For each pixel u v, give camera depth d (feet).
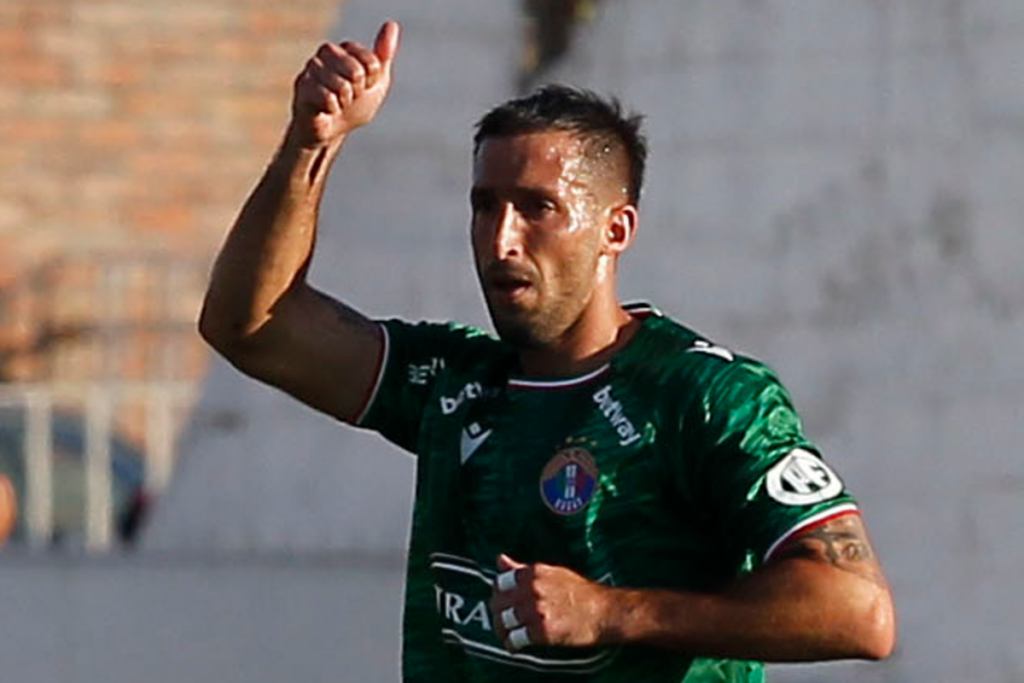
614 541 45.85
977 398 84.79
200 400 92.48
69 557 85.71
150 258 145.28
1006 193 86.33
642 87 90.43
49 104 160.15
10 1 160.76
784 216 87.71
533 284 46.37
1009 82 87.15
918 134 87.35
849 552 43.62
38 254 157.48
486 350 49.47
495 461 47.32
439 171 92.17
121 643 84.94
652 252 88.53
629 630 43.09
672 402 45.83
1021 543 83.25
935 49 87.86
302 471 90.22
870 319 86.28
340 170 92.79
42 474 118.11
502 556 43.88
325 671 84.02
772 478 44.50
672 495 45.83
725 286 87.61
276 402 91.30
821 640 43.11
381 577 84.33
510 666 46.68
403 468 89.15
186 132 160.66
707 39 90.02
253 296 49.85
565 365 47.26
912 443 84.94
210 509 90.94
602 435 46.24
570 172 46.34
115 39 161.38
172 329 140.67
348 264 91.30
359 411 50.85
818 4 89.20
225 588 84.79
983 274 85.81
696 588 45.83
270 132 161.27
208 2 161.89
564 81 91.86
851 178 87.51
